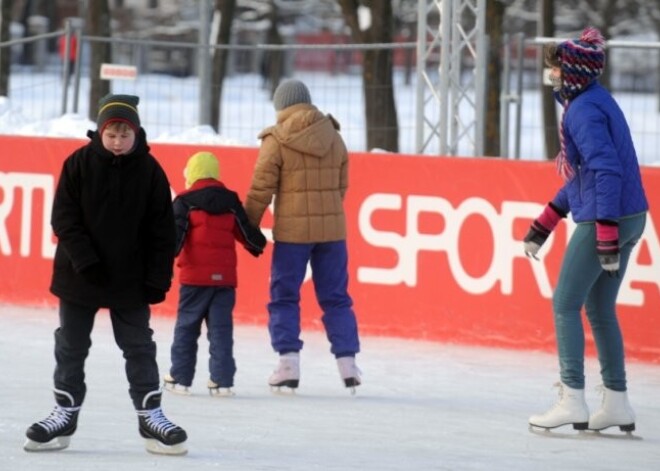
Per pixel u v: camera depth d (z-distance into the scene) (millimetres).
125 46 54875
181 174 21438
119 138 11328
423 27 24203
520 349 19203
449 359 18562
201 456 12031
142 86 54062
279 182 16266
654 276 18281
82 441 12547
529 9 75750
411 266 19875
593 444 13406
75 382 11984
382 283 20094
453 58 24078
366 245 20172
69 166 11523
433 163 19672
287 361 16000
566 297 13578
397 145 33438
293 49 27203
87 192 11453
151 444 12047
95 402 14805
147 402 11938
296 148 16062
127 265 11602
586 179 13273
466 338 19562
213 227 15602
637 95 75938
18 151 22500
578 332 13625
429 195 19719
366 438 13336
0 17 43281
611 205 12938
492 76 33094
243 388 16266
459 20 24031
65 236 11422
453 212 19562
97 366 17312
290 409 14906
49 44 104000
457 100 24109
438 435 13617
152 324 21094
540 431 13852
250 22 83000
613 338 13727
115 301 11594
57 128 25703
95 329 20422
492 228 19312
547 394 16281
